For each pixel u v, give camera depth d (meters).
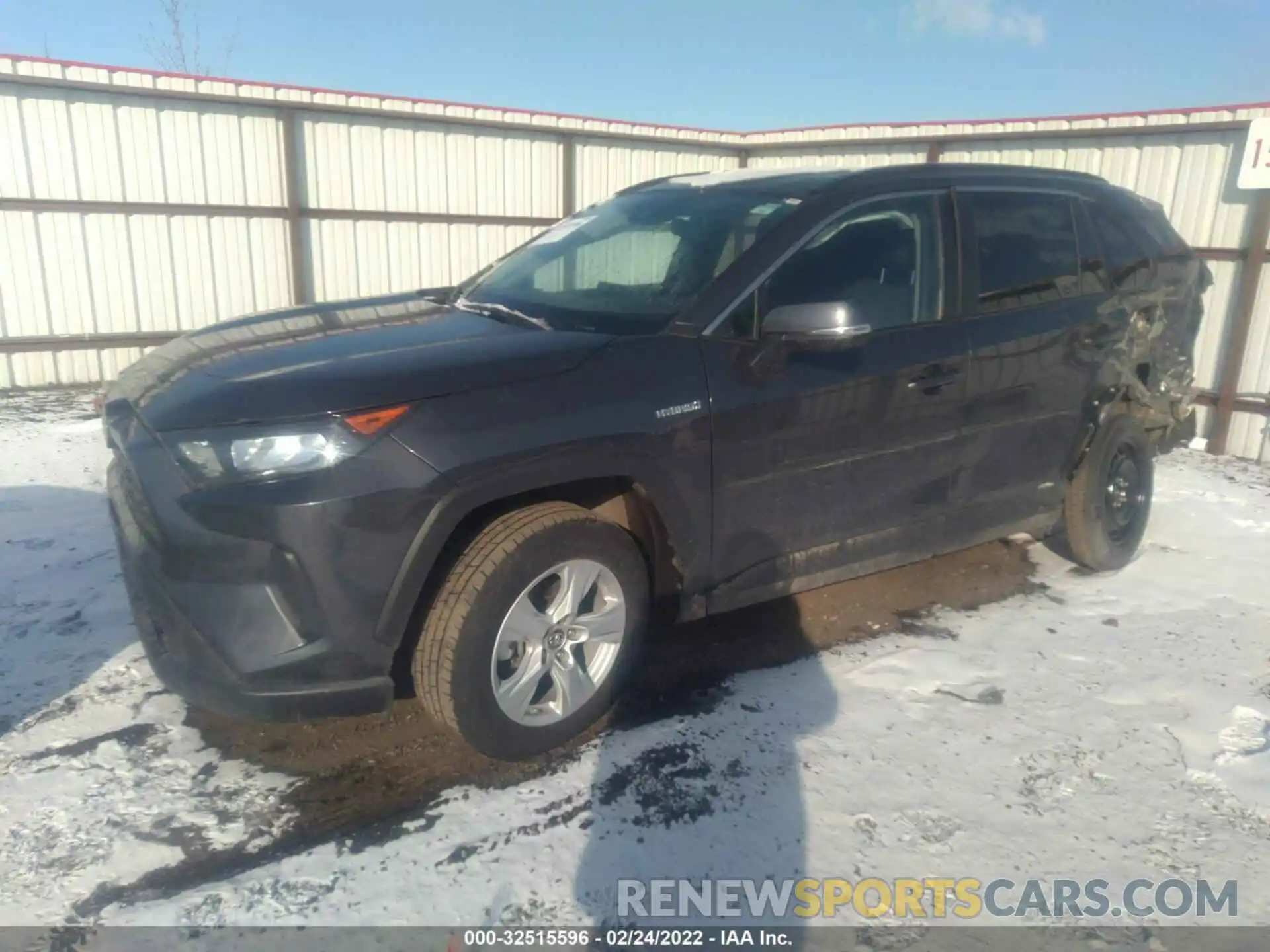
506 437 2.74
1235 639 4.02
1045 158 9.02
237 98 9.76
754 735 3.17
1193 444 7.87
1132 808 2.86
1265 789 2.97
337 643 2.61
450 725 2.83
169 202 9.86
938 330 3.73
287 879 2.47
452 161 11.37
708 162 13.16
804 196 3.61
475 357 2.89
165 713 3.24
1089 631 4.07
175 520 2.62
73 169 9.33
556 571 2.92
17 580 4.29
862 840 2.68
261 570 2.57
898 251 3.73
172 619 2.68
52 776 2.87
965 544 4.13
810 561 3.57
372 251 11.11
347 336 3.22
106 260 9.69
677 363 3.10
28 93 8.98
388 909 2.37
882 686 3.53
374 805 2.78
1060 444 4.31
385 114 10.66
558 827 2.69
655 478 3.02
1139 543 4.87
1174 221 8.02
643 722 3.24
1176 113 7.96
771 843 2.65
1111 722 3.33
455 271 11.73
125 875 2.47
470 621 2.74
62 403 8.62
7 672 3.47
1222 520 5.74
